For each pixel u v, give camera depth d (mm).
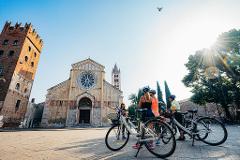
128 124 5996
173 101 7492
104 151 5656
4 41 36406
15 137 10367
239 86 32875
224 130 5730
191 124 6320
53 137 10477
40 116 41531
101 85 37750
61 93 36062
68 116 34188
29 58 38625
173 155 4758
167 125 4699
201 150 5230
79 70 38625
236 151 4918
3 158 4875
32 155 5215
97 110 35656
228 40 31938
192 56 36969
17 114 33719
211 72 34094
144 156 4809
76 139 9328
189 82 38156
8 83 31719
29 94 38125
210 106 43656
